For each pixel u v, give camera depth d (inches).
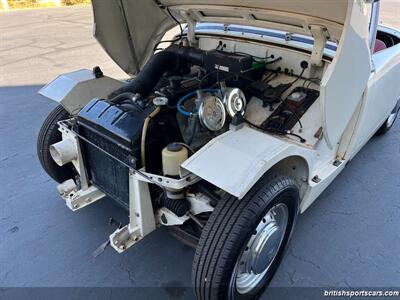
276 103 92.3
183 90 86.2
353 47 68.4
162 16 117.8
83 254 94.7
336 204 113.5
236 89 82.0
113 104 81.4
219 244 64.9
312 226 104.0
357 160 138.9
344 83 72.6
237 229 64.6
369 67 80.7
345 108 79.0
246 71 92.9
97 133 78.5
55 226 104.7
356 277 87.4
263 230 73.1
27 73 251.6
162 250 96.0
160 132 76.9
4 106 191.9
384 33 142.1
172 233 84.2
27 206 113.0
